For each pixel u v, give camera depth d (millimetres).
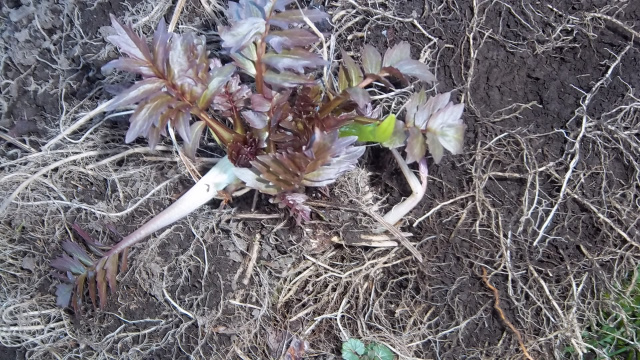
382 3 327
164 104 226
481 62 318
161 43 226
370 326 314
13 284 320
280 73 244
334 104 252
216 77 236
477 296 312
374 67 255
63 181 323
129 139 219
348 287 315
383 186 321
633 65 310
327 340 313
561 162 309
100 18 338
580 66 313
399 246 313
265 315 312
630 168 308
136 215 317
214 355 307
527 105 313
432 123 246
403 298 317
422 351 314
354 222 310
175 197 318
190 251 312
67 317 317
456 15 319
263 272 314
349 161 249
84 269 282
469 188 312
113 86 274
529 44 316
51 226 321
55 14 339
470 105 313
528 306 308
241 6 243
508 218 312
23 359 320
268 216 310
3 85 337
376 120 254
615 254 308
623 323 305
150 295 311
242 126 272
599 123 306
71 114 328
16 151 332
